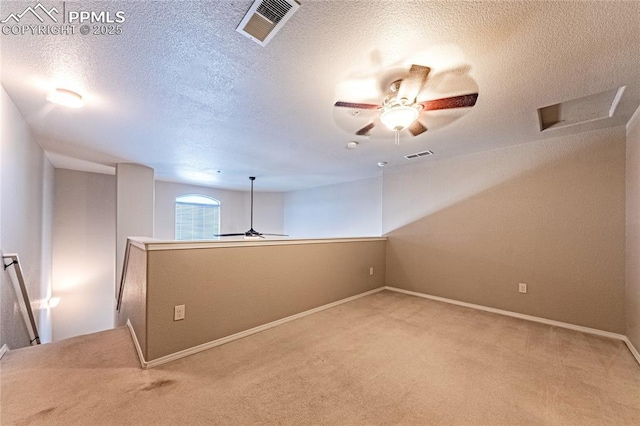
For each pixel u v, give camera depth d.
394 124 2.21
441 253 4.09
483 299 3.63
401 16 1.36
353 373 2.00
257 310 2.82
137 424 1.47
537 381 1.92
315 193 7.02
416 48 1.60
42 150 3.70
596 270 2.85
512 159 3.44
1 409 1.55
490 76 1.88
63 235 4.98
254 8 1.31
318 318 3.22
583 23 1.38
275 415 1.56
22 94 2.18
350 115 2.55
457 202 3.94
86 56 1.68
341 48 1.60
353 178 5.80
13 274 2.56
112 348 2.32
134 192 4.54
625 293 2.67
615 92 2.16
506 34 1.48
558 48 1.58
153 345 2.08
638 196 2.38
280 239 3.08
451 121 2.65
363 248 4.31
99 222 5.36
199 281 2.37
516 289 3.36
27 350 2.27
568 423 1.53
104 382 1.84
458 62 1.72
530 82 1.95
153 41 1.54
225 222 7.39
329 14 1.35
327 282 3.67
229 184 6.65
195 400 1.67
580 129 2.86
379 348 2.42
